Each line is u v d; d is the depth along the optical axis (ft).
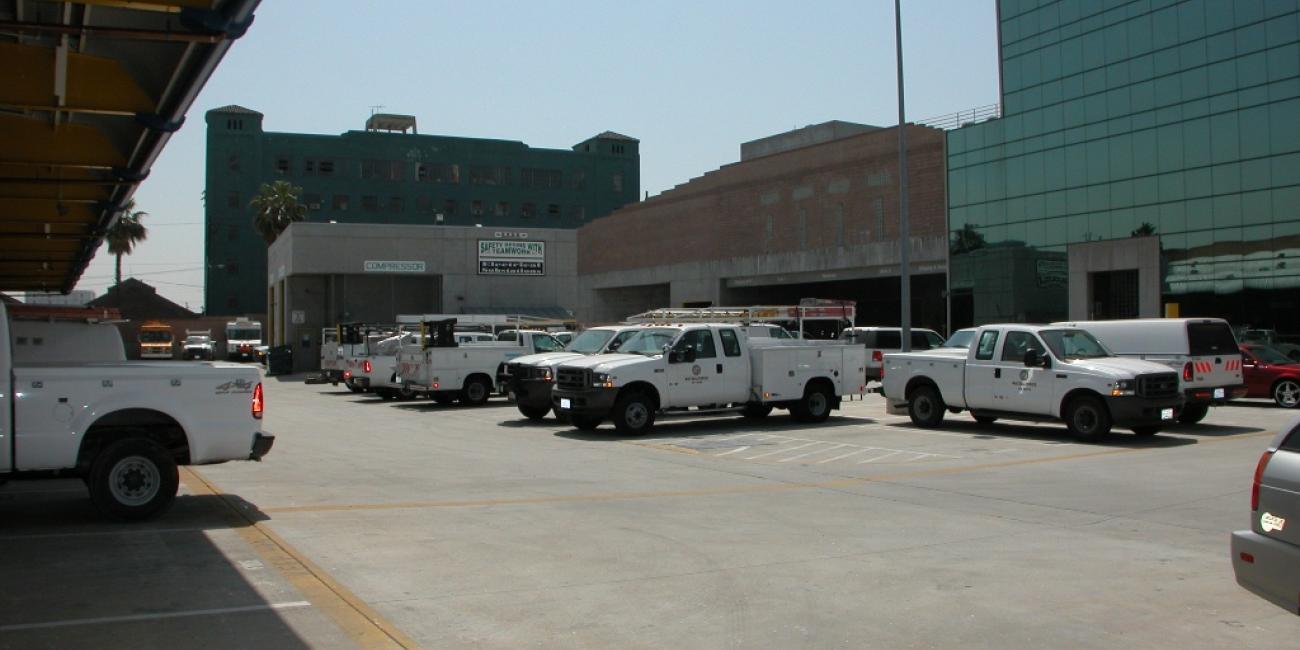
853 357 68.90
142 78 31.58
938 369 63.00
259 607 21.70
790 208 173.68
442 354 85.61
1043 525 32.32
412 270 185.98
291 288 187.52
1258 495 18.29
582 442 57.72
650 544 28.94
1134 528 31.81
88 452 31.30
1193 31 134.41
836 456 50.85
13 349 31.68
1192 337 61.36
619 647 19.35
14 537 28.94
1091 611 21.98
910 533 30.91
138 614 21.06
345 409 87.35
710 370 63.05
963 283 159.94
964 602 22.71
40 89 30.35
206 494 37.42
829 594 23.40
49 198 47.34
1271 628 20.71
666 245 200.54
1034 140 152.35
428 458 50.31
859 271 163.32
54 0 23.76
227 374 32.50
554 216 354.13
